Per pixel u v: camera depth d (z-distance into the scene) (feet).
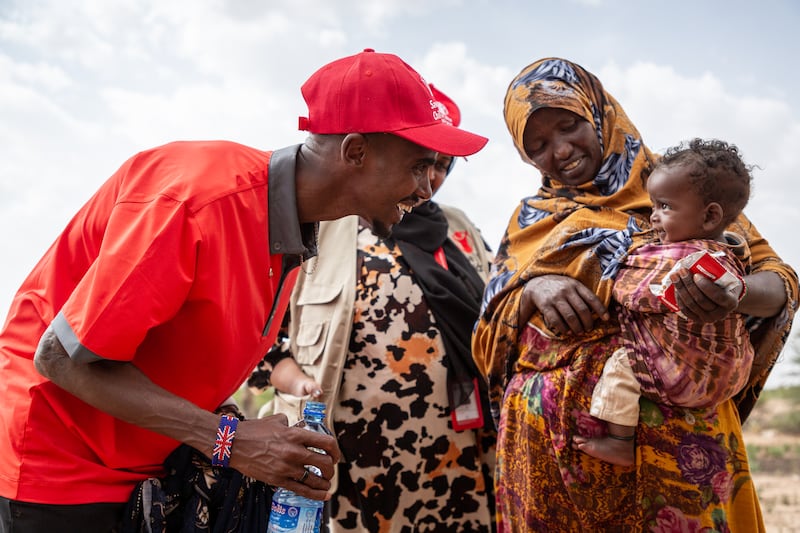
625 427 8.31
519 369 9.57
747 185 8.18
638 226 9.21
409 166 7.13
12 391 6.79
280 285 7.58
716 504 8.14
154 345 6.89
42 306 6.98
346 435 11.02
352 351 11.24
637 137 10.11
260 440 6.63
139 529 6.94
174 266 6.30
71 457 6.74
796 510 19.63
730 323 8.01
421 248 11.98
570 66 10.30
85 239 6.98
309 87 7.31
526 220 10.18
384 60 7.17
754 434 31.40
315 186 7.18
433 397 11.17
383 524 10.89
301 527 6.98
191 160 6.92
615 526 8.62
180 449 7.20
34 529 6.59
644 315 8.39
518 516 9.18
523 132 10.08
